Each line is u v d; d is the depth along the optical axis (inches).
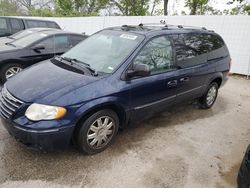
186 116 200.8
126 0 1110.4
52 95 116.3
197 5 866.8
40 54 247.9
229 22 363.6
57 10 1167.0
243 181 97.6
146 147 147.4
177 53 168.2
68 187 110.2
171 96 167.6
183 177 124.3
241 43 359.9
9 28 385.7
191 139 163.0
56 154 131.5
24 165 121.1
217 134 173.8
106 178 118.0
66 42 271.7
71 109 116.6
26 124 112.0
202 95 208.2
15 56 231.3
